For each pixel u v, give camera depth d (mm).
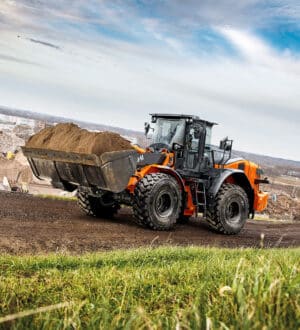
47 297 3660
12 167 37625
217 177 12414
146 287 4172
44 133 11383
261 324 2371
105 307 2840
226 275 4242
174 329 2520
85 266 5430
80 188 11047
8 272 4660
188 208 12250
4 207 11289
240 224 12773
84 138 10289
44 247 7645
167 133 12406
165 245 9492
